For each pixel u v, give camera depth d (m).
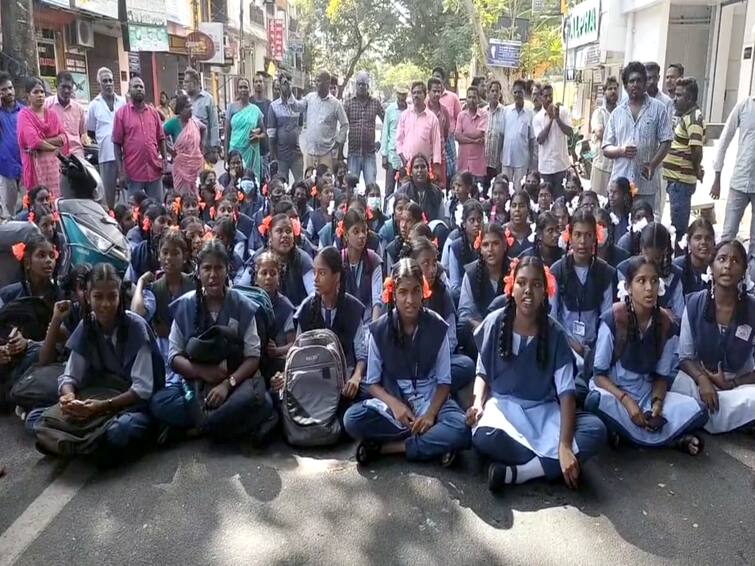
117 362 3.63
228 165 8.91
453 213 7.15
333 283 4.07
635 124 6.51
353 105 9.51
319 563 2.72
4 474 3.42
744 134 6.17
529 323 3.46
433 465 3.49
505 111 8.75
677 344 3.95
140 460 3.55
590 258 4.43
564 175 8.36
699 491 3.22
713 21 12.98
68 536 2.91
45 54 11.72
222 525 2.97
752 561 2.72
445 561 2.73
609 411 3.60
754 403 3.71
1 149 7.13
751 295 3.98
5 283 4.68
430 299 4.28
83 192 5.70
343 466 3.49
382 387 3.66
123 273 5.21
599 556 2.75
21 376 3.96
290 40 36.59
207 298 3.81
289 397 3.69
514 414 3.41
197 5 19.88
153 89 16.86
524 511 3.07
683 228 7.00
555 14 25.30
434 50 26.11
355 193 6.99
